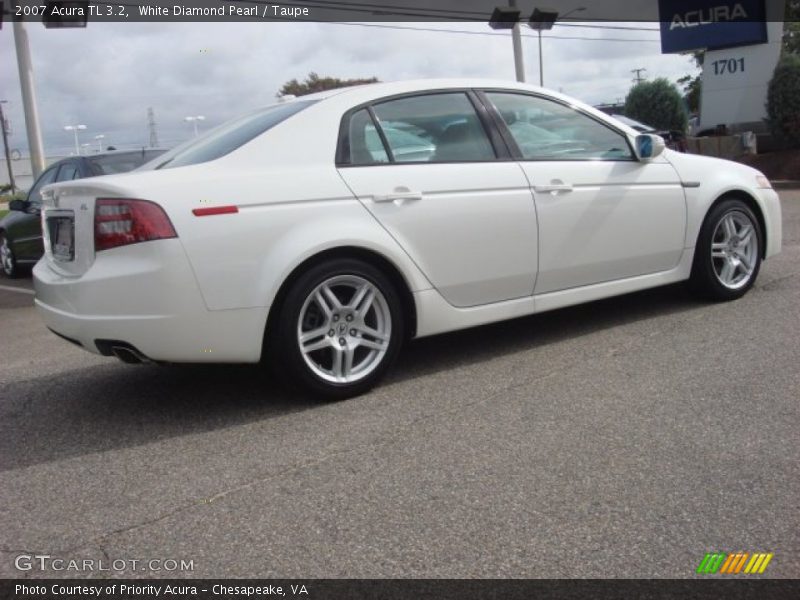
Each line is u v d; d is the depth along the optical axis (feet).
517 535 8.41
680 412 11.60
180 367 15.67
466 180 13.79
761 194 18.13
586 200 15.20
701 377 13.04
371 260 13.09
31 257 32.76
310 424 11.97
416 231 13.23
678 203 16.60
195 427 12.17
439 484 9.70
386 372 13.34
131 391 14.34
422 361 15.03
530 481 9.65
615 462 10.06
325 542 8.47
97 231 11.58
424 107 14.07
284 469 10.39
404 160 13.48
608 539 8.25
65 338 12.60
